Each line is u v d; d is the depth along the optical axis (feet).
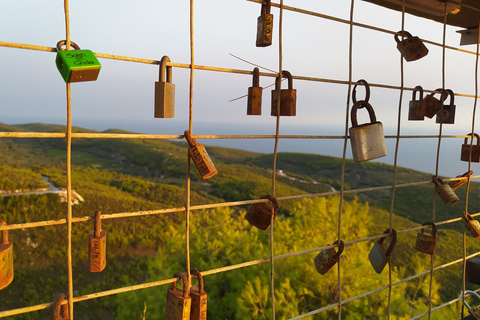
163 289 24.02
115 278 75.56
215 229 26.89
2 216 87.10
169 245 26.89
